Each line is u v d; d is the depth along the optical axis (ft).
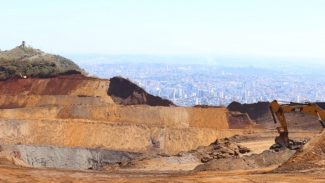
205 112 294.66
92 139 257.34
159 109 291.79
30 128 261.24
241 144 209.15
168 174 130.62
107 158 243.19
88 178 119.03
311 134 227.81
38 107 294.25
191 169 162.71
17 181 109.81
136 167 168.86
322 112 153.58
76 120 268.41
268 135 237.86
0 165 134.62
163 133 259.60
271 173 122.93
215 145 198.59
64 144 254.27
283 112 159.74
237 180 112.78
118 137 258.16
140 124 267.39
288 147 159.94
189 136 257.96
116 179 118.01
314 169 121.90
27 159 238.68
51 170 129.18
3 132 255.91
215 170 139.85
